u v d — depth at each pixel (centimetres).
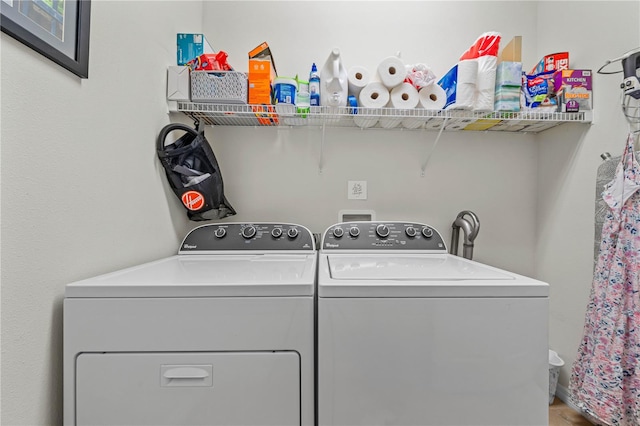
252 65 141
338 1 178
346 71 159
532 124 162
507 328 79
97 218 90
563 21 160
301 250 145
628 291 116
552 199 166
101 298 75
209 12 177
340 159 177
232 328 77
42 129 70
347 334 78
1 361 61
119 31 101
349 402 78
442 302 79
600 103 139
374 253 143
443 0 180
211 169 148
